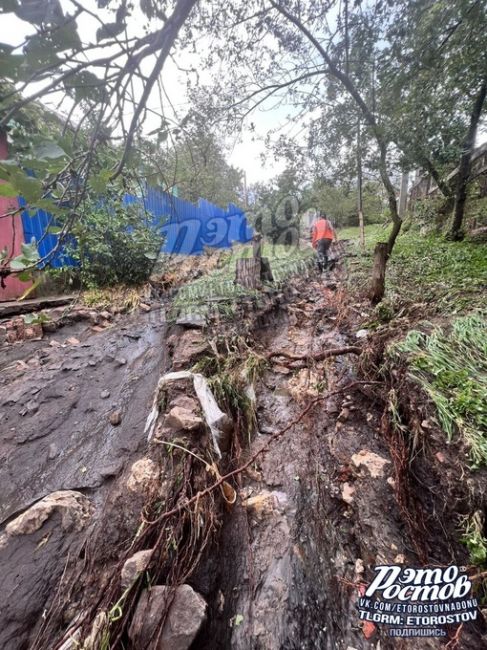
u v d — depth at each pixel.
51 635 1.00
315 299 4.52
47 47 0.53
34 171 0.71
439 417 1.36
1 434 1.97
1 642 0.99
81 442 1.91
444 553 1.11
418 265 4.03
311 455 1.80
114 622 0.97
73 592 1.11
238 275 4.38
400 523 1.28
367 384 2.06
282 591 1.17
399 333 2.22
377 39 2.02
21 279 0.81
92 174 0.78
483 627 0.92
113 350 3.03
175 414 1.66
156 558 1.13
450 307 2.44
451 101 2.39
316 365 2.57
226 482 1.55
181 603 1.02
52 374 2.60
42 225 3.66
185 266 6.22
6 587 1.12
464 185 4.56
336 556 1.27
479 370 1.58
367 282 4.12
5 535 1.31
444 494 1.22
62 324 3.53
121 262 4.52
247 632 1.06
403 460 1.46
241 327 3.24
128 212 4.51
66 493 1.48
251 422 2.06
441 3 1.82
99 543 1.26
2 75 0.52
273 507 1.49
